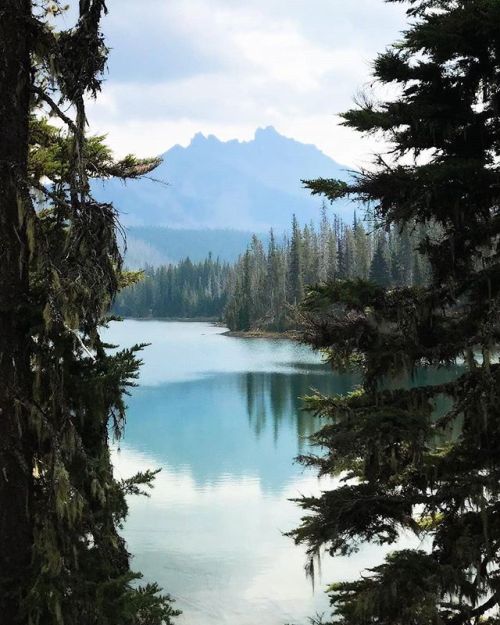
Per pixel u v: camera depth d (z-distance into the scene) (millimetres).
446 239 7367
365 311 7590
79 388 6707
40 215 8789
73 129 6711
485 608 6699
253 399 50625
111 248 6754
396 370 7441
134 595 6836
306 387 55469
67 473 6496
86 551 7051
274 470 30719
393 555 6965
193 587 18375
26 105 7031
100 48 6652
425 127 7277
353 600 6898
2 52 6754
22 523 6863
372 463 7258
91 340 6977
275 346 99125
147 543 21672
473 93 7531
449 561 6898
